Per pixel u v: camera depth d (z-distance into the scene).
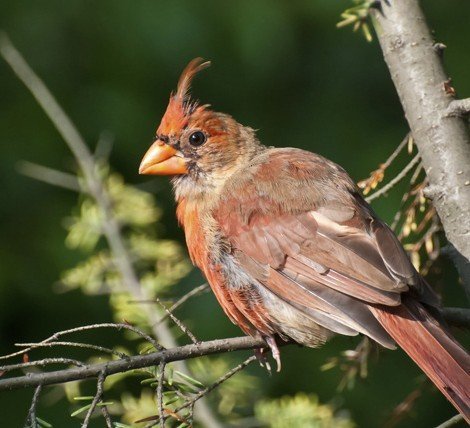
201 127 9.09
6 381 6.29
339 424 9.23
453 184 7.79
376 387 13.34
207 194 8.91
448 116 7.93
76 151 10.21
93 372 6.50
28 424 6.20
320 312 7.61
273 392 13.04
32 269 13.65
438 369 6.88
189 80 9.33
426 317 7.16
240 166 9.03
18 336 13.52
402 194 13.12
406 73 8.13
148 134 14.19
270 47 14.55
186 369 8.93
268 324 8.23
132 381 12.01
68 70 14.30
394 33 8.21
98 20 14.34
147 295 9.49
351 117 14.65
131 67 14.35
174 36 14.32
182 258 10.70
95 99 14.20
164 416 6.46
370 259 7.49
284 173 8.43
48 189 13.92
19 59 10.86
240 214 8.36
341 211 7.95
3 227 13.75
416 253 8.27
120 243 9.84
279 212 8.16
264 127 14.78
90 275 9.86
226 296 8.39
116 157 14.11
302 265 7.86
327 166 8.53
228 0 14.49
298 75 14.85
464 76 14.37
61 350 13.42
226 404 9.21
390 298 7.16
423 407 13.47
